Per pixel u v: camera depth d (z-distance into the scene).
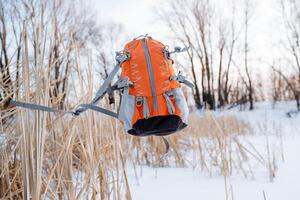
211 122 4.93
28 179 1.68
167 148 1.65
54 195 1.92
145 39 1.61
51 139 2.10
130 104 1.44
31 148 1.69
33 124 1.71
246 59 22.73
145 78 1.45
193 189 2.95
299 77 20.16
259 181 3.20
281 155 4.60
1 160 2.05
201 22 24.44
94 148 2.19
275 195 2.72
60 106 2.27
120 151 2.29
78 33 17.31
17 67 2.08
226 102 24.28
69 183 2.03
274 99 22.88
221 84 25.53
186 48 1.60
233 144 5.03
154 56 1.51
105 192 2.18
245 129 8.09
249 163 3.80
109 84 1.47
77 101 2.19
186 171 3.72
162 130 1.43
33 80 1.93
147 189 2.94
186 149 4.61
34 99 1.78
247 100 24.45
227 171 3.18
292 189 2.88
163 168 3.91
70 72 2.23
